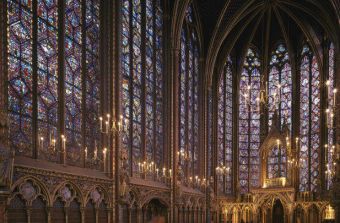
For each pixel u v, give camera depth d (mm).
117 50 20562
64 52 17250
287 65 39188
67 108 17328
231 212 36969
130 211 21391
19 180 13766
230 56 39844
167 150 27172
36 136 15297
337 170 26703
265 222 36031
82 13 18906
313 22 35594
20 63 14766
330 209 32531
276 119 37031
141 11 24984
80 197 17312
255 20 38156
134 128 23125
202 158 33906
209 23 34875
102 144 19844
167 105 27609
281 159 36938
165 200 26000
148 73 25453
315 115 36312
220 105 38438
